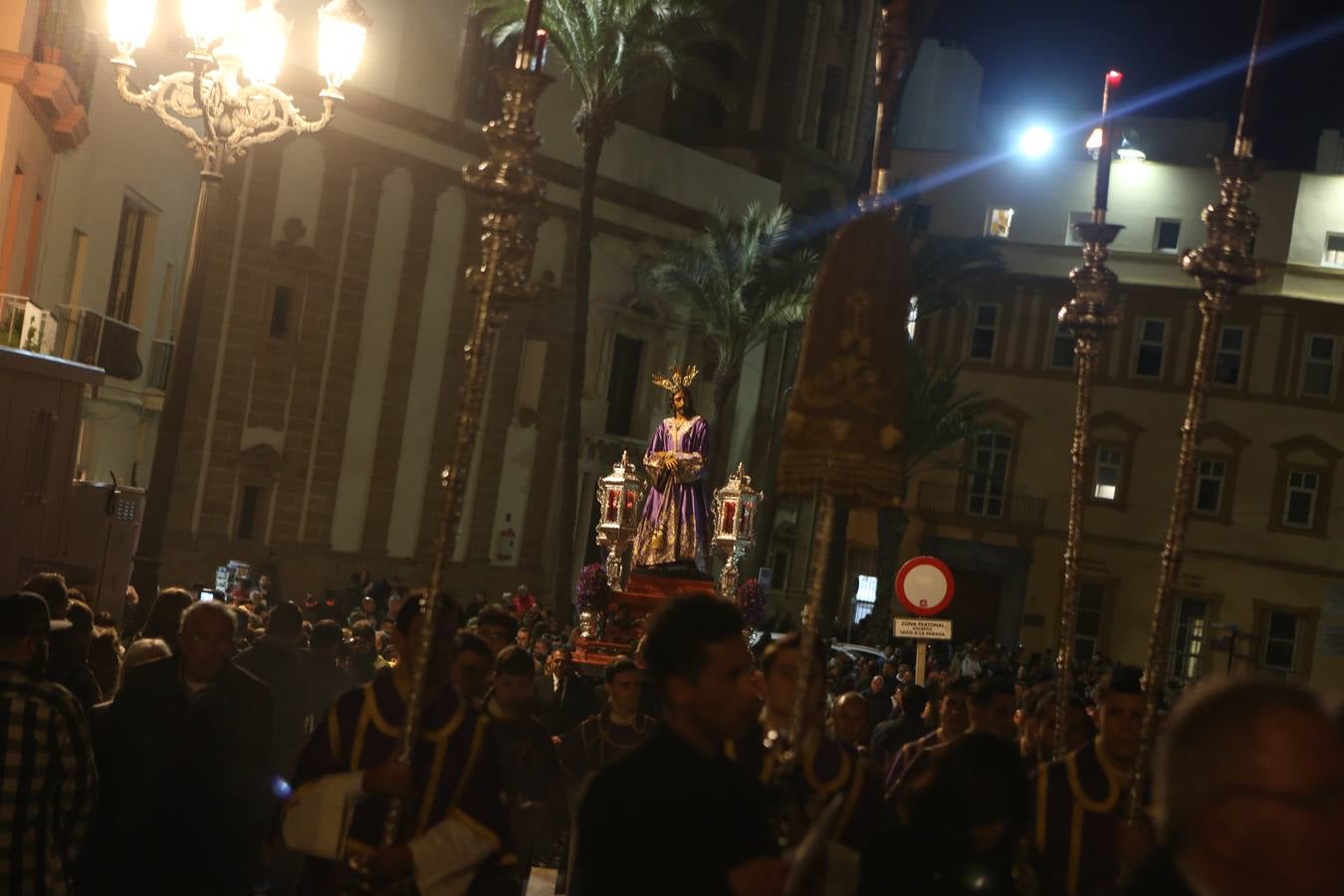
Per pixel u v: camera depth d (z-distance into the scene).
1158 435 60.34
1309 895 2.54
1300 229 59.75
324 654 12.74
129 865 8.31
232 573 34.56
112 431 35.28
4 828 7.08
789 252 50.69
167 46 35.75
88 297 32.19
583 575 22.27
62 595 9.73
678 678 4.84
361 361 43.88
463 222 45.94
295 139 41.72
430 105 44.47
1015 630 60.78
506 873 6.30
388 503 44.75
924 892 4.87
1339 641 58.47
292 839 6.05
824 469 5.60
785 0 57.56
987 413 61.66
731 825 4.53
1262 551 59.28
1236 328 60.16
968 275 49.84
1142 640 59.78
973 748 4.95
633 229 50.38
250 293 41.25
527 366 48.06
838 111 59.44
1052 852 6.46
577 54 39.41
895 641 49.88
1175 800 2.66
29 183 26.98
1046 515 61.00
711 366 53.41
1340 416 59.22
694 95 57.97
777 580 58.06
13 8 25.11
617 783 4.63
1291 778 2.55
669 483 23.30
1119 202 62.00
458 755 6.19
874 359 5.66
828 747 6.28
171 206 37.50
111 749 8.39
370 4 42.47
